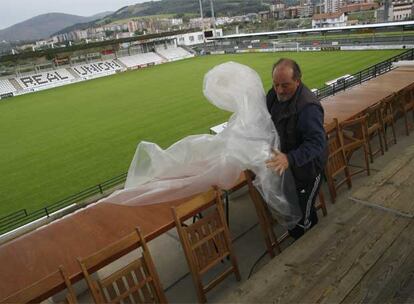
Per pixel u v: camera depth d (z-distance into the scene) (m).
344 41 39.72
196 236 3.27
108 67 51.53
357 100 6.62
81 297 3.69
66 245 3.35
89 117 22.86
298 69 2.90
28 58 47.22
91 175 12.99
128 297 2.90
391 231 2.87
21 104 32.62
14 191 12.46
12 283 2.94
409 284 2.34
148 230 3.35
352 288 2.39
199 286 3.23
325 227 3.06
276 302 2.39
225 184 3.66
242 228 4.48
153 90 30.34
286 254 2.81
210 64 42.38
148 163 4.06
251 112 3.16
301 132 2.92
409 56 13.89
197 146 3.80
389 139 6.38
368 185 3.58
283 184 3.26
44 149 17.14
